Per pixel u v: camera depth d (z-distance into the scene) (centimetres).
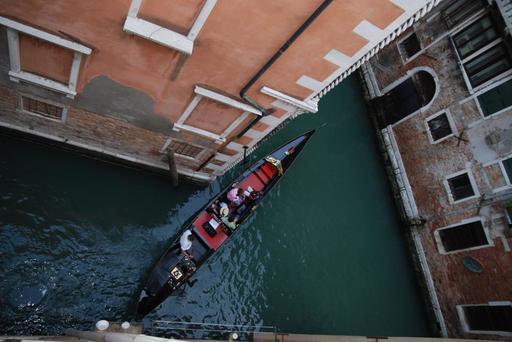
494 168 1331
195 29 609
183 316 1057
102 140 1024
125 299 1017
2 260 918
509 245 1266
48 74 742
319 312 1267
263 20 602
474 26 1392
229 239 1194
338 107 1669
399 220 1600
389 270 1480
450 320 1408
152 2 573
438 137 1506
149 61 691
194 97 788
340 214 1455
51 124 960
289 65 704
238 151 1028
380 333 1364
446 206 1462
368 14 596
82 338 763
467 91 1410
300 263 1296
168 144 1020
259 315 1163
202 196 1224
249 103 811
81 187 1062
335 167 1535
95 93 798
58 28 624
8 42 654
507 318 1255
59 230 1004
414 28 1577
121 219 1089
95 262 1016
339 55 677
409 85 1627
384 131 1688
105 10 588
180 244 1031
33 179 1010
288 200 1361
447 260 1442
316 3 569
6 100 861
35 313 911
